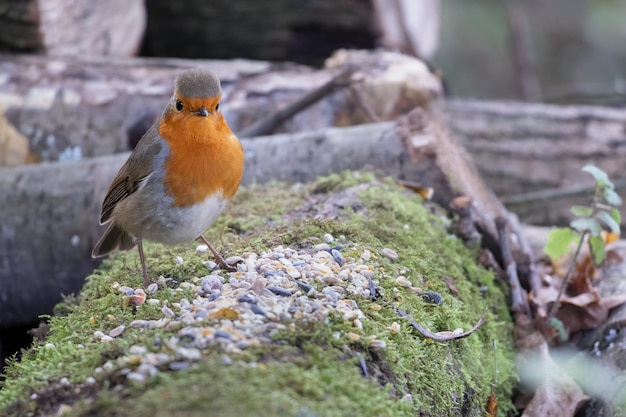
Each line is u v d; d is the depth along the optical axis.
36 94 12.28
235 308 6.53
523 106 14.51
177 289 7.46
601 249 9.56
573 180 13.83
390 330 6.85
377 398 5.81
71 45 14.45
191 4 17.12
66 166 11.23
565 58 27.75
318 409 5.20
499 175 13.95
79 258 11.01
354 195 9.91
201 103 7.44
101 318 7.23
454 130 14.10
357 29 16.83
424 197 10.41
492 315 8.99
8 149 12.26
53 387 5.84
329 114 12.52
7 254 10.91
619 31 27.11
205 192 7.68
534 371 8.91
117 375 5.68
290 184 10.91
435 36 21.52
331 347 6.08
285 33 17.00
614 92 19.22
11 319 11.15
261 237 8.68
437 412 6.74
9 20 13.55
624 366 8.52
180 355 5.70
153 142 7.69
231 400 5.03
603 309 9.66
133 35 16.30
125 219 7.98
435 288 8.14
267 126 12.24
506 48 26.00
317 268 7.64
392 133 10.98
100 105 12.27
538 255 11.21
